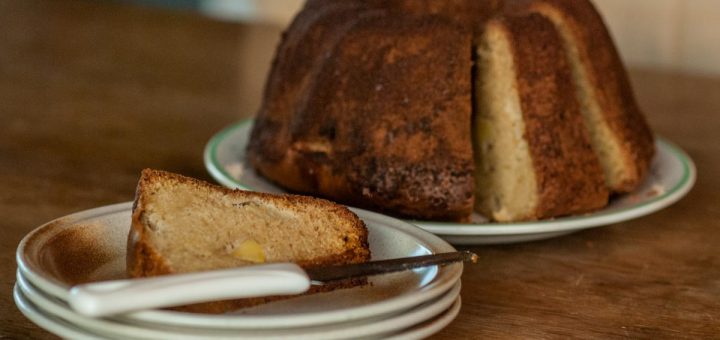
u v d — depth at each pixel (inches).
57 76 48.9
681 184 34.4
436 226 30.1
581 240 32.2
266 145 34.5
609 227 33.2
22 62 51.0
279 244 25.2
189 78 50.3
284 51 36.1
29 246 24.4
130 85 48.2
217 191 26.1
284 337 22.1
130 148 39.0
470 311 27.2
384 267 24.6
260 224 25.5
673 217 34.3
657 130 44.3
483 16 34.5
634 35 64.7
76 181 35.2
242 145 37.0
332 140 32.8
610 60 35.8
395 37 32.7
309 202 26.1
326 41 34.3
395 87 32.3
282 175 33.7
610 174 34.8
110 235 26.1
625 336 26.3
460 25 32.5
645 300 28.3
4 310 26.1
